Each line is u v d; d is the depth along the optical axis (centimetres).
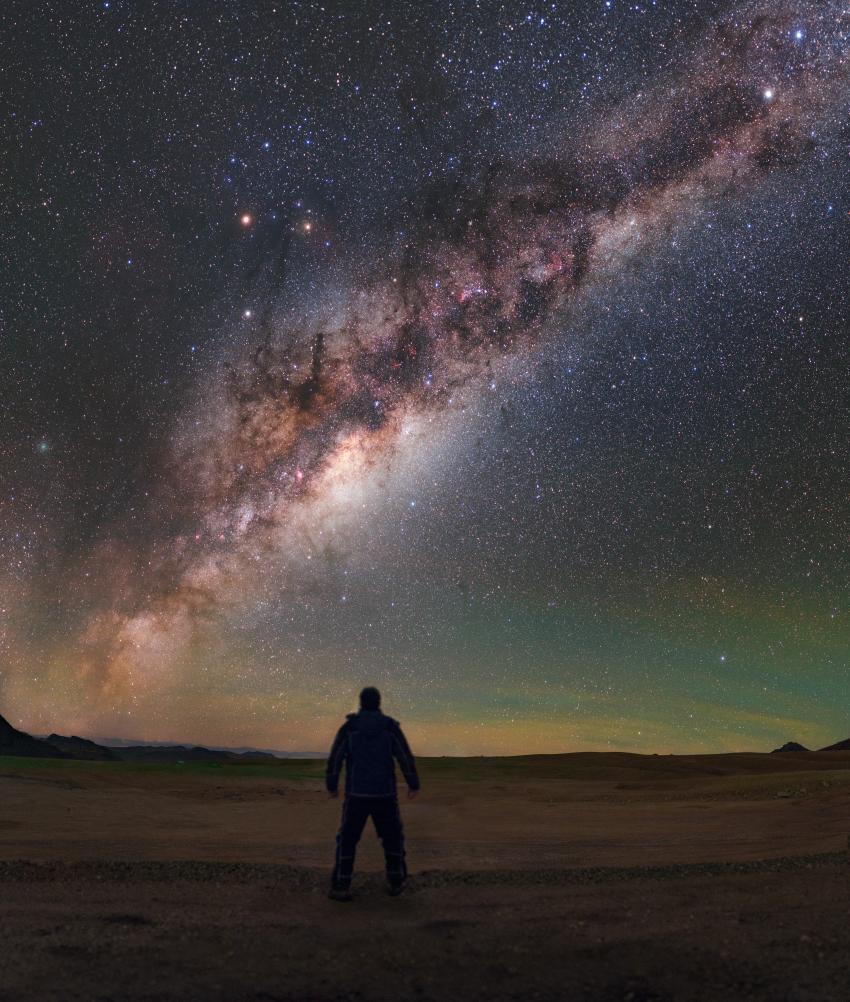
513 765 2755
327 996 450
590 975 475
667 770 2655
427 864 923
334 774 688
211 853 997
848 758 2933
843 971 458
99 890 698
